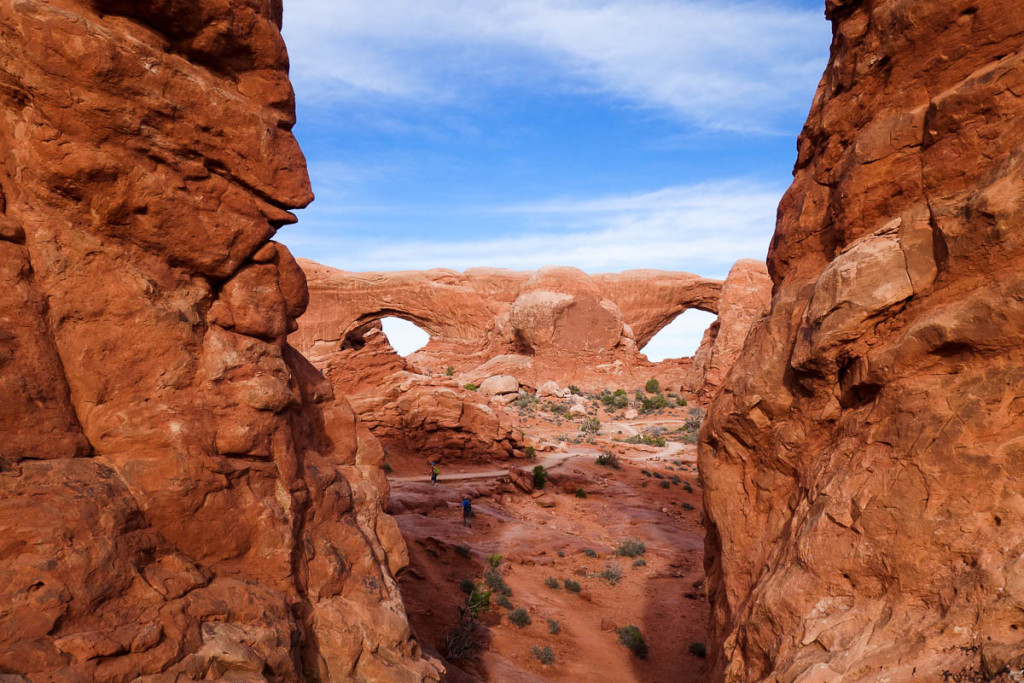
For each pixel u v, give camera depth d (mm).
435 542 24891
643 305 105750
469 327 98438
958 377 7770
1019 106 8164
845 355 9281
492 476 39219
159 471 8703
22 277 8266
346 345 98875
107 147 8945
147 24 9727
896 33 10172
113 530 7590
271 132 10773
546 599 23406
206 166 10180
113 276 9117
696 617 23391
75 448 8281
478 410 43656
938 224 8516
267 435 10203
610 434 60969
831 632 7535
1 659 5934
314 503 11039
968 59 9164
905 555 7363
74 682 6270
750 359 11547
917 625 6836
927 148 9359
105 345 8875
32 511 7023
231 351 10180
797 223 12211
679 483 43219
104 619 6988
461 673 15508
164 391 9219
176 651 7270
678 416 70000
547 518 34500
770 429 10812
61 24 8492
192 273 10094
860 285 9000
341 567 10805
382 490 13266
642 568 28156
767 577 9242
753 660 8836
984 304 7527
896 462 7965
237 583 8891
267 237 10984
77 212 8984
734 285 77688
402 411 41406
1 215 8336
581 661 18781
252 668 7809
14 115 8727
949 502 7262
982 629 6223
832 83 11969
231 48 10438
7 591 6402
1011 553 6461
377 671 10227
